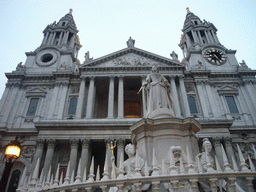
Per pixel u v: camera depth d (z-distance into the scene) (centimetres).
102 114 4031
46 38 4891
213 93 3847
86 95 3722
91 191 515
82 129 3083
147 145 836
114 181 495
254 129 3366
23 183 731
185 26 5453
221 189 664
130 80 3912
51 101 3622
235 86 3956
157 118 951
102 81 3906
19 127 3453
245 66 4094
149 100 1062
